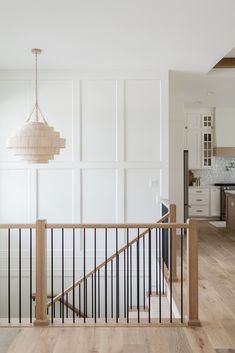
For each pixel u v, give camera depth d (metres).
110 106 5.72
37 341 3.01
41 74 5.71
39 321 3.33
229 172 10.01
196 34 4.23
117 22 3.88
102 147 5.74
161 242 4.75
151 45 4.59
